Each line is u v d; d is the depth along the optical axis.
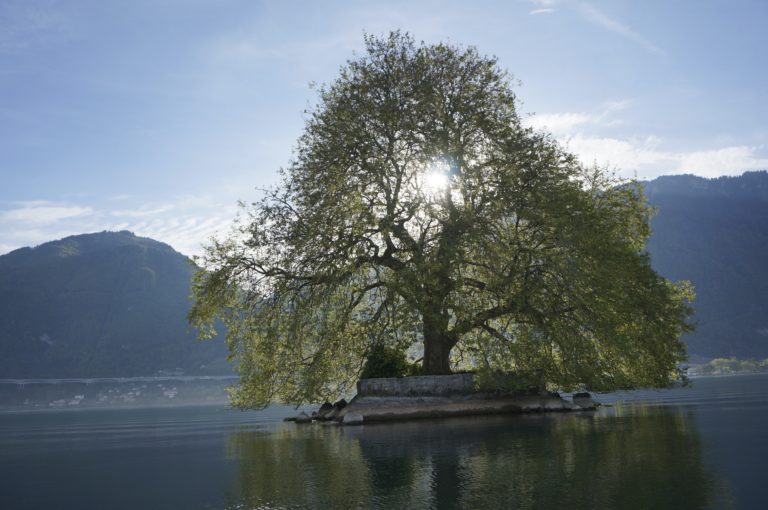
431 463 15.75
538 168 32.78
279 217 34.12
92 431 41.09
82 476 17.47
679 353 32.69
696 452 15.65
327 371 36.94
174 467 18.38
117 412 91.94
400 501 11.37
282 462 17.77
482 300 33.62
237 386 39.66
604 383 30.88
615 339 29.55
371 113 34.25
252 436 28.66
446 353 34.81
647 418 27.14
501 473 13.73
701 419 25.86
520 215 31.33
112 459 21.86
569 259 30.23
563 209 31.22
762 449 15.94
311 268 33.53
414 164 33.00
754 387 71.25
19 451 27.19
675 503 10.20
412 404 32.12
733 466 13.45
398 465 15.76
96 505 12.71
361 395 33.03
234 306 35.91
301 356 36.06
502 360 31.11
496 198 32.00
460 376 32.97
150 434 34.97
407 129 33.34
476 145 34.44
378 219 32.44
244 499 12.34
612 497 10.80
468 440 20.50
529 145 33.12
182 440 28.81
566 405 33.56
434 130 33.38
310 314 33.62
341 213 32.47
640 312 31.00
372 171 32.94
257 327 34.66
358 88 34.44
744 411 30.36
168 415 67.06
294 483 13.94
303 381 35.06
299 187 34.31
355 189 33.16
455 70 35.12
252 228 34.16
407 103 34.44
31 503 13.33
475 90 34.88
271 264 34.41
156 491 14.09
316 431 29.23
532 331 31.02
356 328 35.59
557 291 31.08
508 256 31.56
